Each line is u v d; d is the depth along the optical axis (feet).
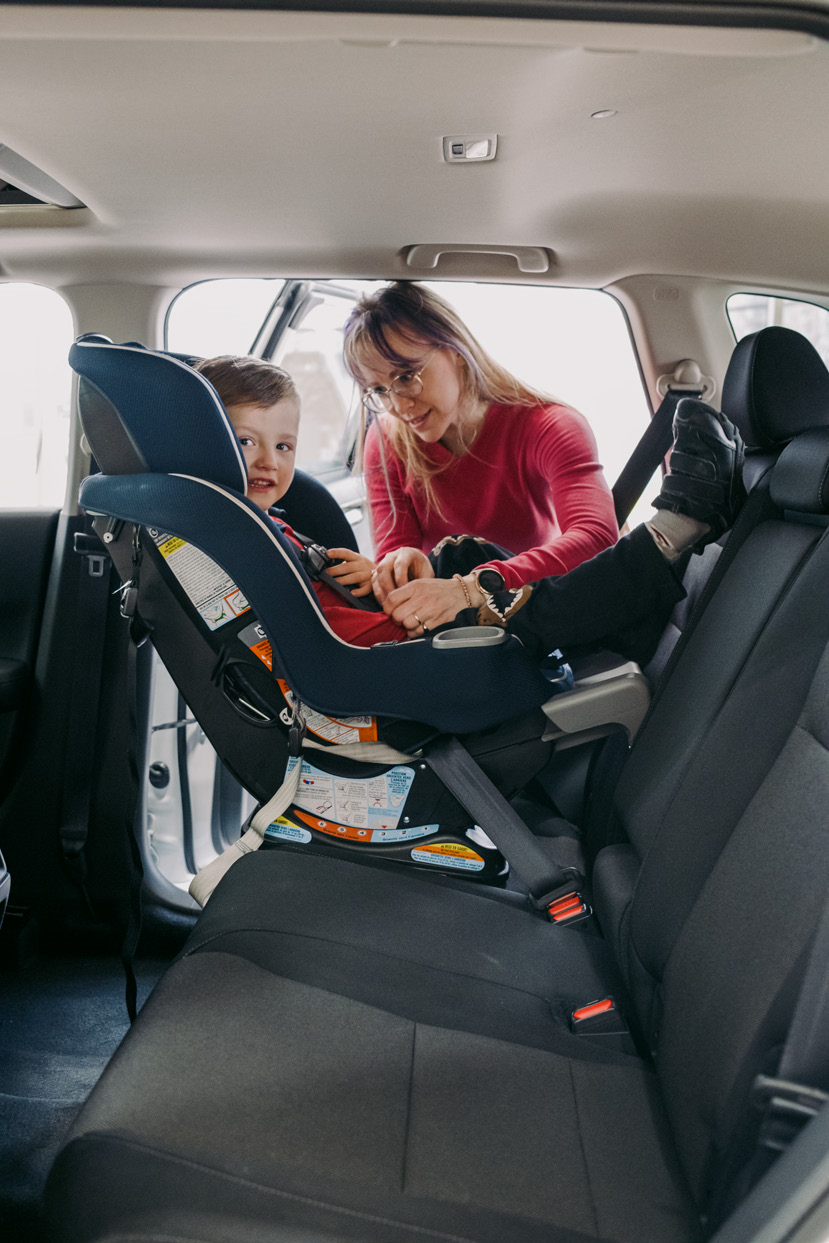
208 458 4.11
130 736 4.38
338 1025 2.98
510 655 4.36
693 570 5.28
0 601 6.11
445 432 6.26
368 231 5.62
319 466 7.06
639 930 3.36
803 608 3.19
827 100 3.95
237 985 3.11
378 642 4.61
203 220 5.46
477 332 6.20
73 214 5.47
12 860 6.05
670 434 6.19
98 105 4.05
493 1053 2.98
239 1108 2.55
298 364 6.85
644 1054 3.26
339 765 4.41
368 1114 2.61
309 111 4.11
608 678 4.72
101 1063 5.03
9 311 6.15
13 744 5.97
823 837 2.41
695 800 3.34
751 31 3.17
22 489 6.24
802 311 6.44
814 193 5.00
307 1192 2.30
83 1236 2.20
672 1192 2.53
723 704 3.65
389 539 6.64
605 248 5.83
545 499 6.48
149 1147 2.37
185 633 4.30
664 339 6.24
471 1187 2.41
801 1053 2.20
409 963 3.44
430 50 3.49
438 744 4.30
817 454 3.52
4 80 3.80
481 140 4.42
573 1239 2.29
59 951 6.11
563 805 5.49
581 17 3.10
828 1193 1.93
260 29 3.15
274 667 4.22
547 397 6.23
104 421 4.12
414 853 4.42
